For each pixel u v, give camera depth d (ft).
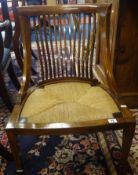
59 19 3.29
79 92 3.30
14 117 2.70
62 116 2.73
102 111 2.80
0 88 4.45
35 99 3.10
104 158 3.70
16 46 5.11
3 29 4.69
